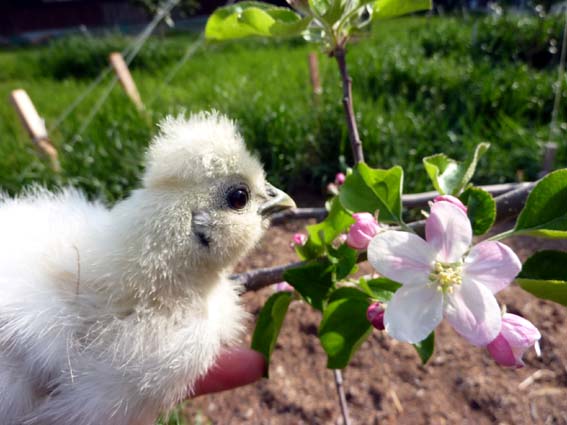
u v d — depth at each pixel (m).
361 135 0.45
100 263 0.14
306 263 0.16
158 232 0.14
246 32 0.17
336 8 0.15
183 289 0.14
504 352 0.11
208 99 0.56
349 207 0.14
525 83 0.58
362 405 0.27
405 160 0.44
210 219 0.14
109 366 0.13
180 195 0.14
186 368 0.14
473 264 0.11
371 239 0.12
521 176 0.43
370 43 0.81
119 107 0.55
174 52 1.04
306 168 0.46
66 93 0.83
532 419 0.26
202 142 0.14
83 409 0.13
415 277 0.11
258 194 0.15
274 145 0.46
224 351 0.16
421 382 0.28
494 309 0.10
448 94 0.58
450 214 0.11
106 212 0.17
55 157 0.44
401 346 0.31
